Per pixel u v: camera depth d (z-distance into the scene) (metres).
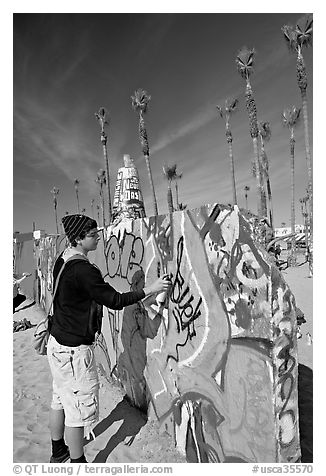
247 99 21.02
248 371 1.90
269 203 29.80
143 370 3.17
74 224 2.43
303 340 5.43
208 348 2.23
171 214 2.61
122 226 3.62
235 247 1.97
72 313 2.23
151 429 2.91
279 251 3.56
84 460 2.29
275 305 1.75
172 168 34.22
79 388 2.21
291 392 1.78
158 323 2.87
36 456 2.60
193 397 2.41
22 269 12.09
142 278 3.15
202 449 2.32
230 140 26.14
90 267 2.25
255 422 1.86
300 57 19.58
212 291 2.17
